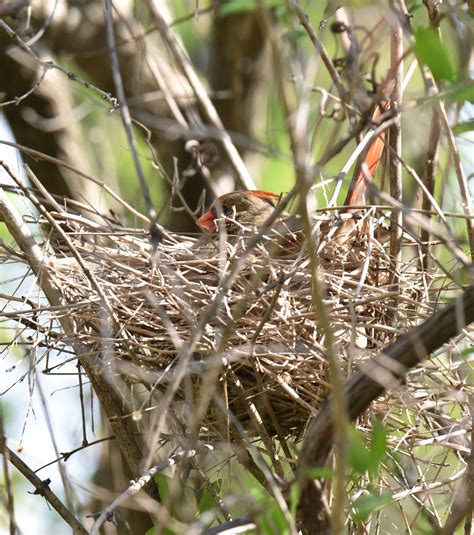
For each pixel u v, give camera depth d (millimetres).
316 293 4215
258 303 6059
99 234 6680
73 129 10102
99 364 6133
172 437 6121
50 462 6625
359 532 6148
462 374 6621
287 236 6688
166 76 10281
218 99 10727
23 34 7230
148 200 4504
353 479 5480
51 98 9836
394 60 6340
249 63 10719
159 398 6355
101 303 6004
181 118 8820
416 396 6262
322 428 4816
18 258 6914
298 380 6121
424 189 5918
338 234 6684
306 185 4230
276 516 4695
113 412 6520
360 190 6910
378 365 4777
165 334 6160
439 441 6176
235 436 6246
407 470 7223
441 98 4895
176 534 6094
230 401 6305
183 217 10430
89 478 8461
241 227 6871
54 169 9797
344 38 7715
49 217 5930
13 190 7352
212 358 5434
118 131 11281
